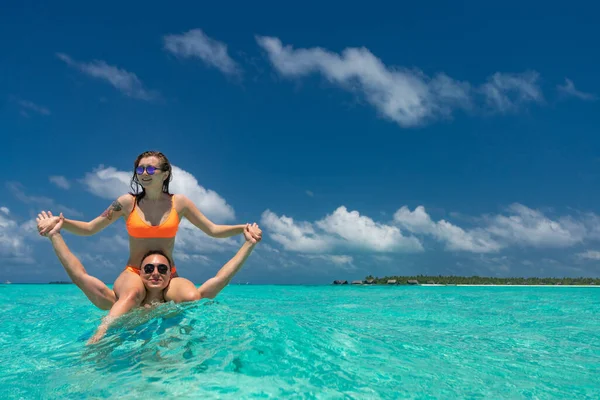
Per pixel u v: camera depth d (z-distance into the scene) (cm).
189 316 425
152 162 500
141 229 506
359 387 269
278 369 291
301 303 1054
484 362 363
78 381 281
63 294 1380
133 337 372
